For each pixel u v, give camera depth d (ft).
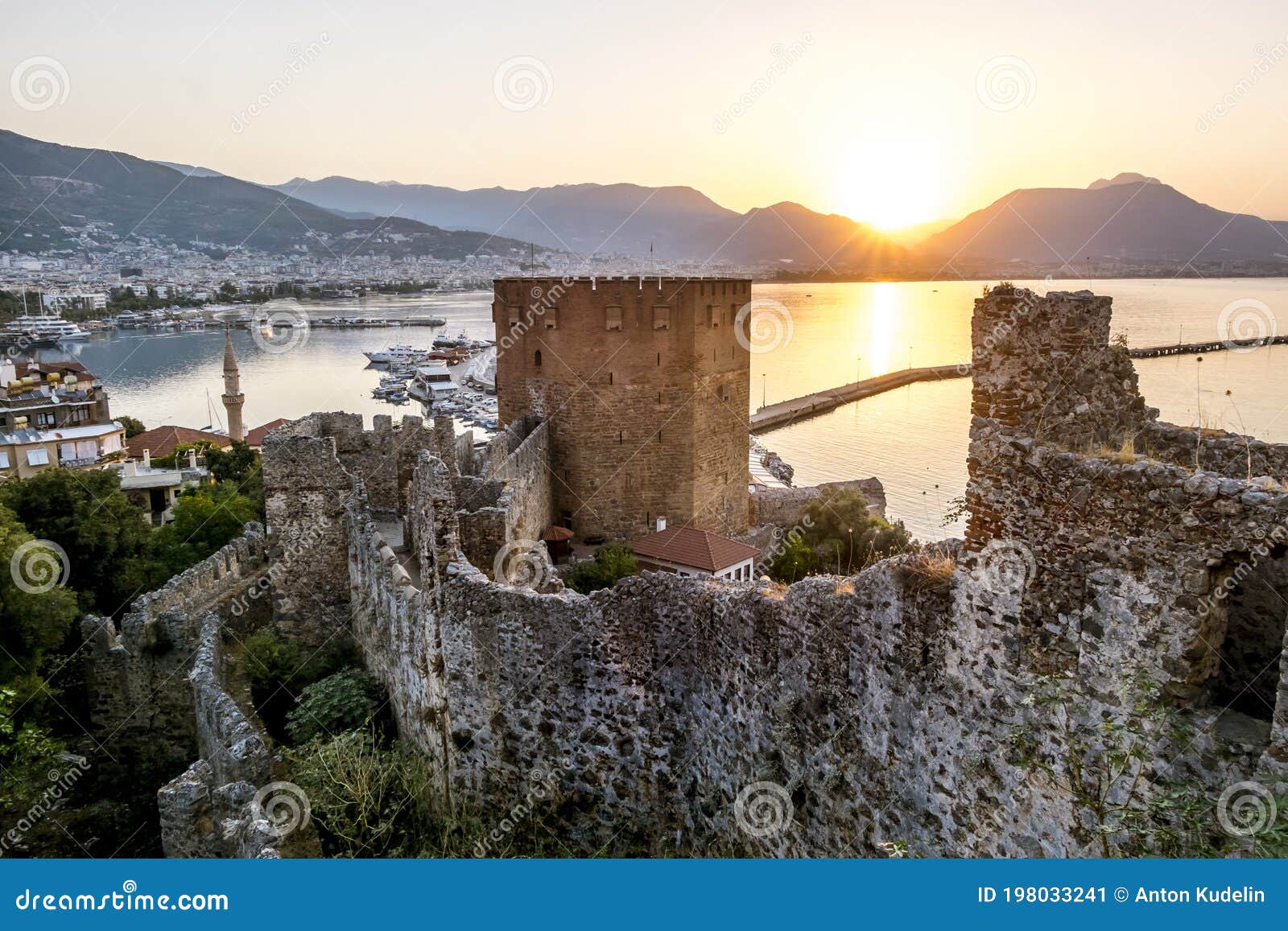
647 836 55.67
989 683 36.60
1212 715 30.89
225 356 355.97
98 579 130.31
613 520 197.16
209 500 169.17
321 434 134.21
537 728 58.85
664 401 193.16
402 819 63.31
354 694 81.41
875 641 41.70
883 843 38.63
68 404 301.02
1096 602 32.91
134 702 97.76
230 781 64.69
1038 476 34.88
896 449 396.98
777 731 47.50
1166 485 30.78
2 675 93.66
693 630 53.01
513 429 175.83
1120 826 31.60
